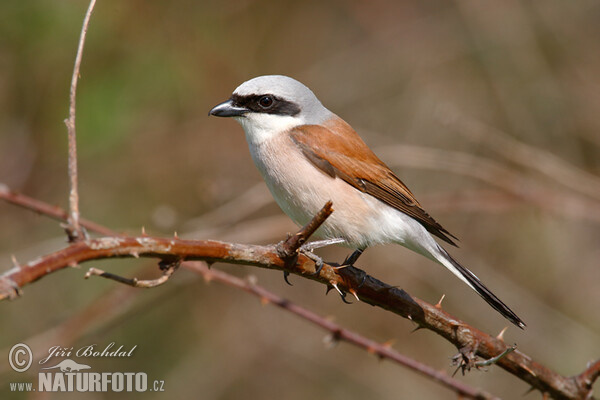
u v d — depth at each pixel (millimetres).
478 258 12570
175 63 11945
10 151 11094
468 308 11875
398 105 13398
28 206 7016
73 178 3791
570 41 13125
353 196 7098
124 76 11391
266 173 7359
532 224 12617
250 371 11664
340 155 7137
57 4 10414
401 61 13641
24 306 10445
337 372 11883
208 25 12453
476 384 11531
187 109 12336
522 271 12516
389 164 10719
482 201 10812
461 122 11258
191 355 11539
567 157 12656
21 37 10438
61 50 10703
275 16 13383
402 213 7250
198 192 11859
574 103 12812
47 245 10062
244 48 12953
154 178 12117
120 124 11109
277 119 7395
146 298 9219
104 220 11727
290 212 7395
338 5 13914
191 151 12266
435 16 13867
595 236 12555
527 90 12938
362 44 13828
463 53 13461
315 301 12250
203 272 6949
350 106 13523
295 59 13570
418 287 12172
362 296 5445
